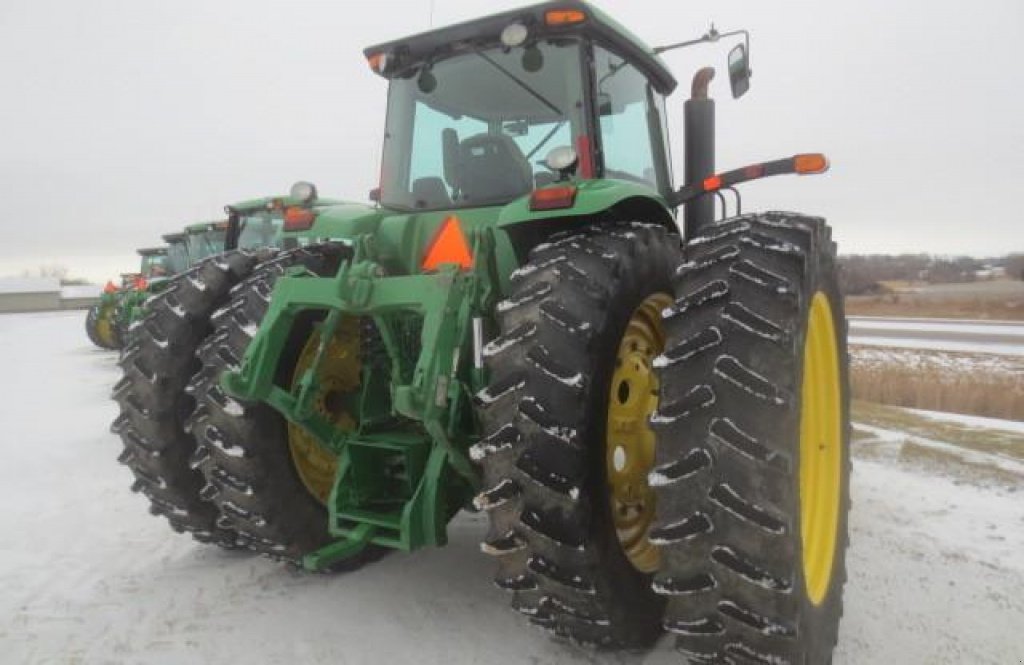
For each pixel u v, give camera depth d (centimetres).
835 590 244
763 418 182
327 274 311
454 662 248
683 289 209
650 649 251
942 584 320
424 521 255
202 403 285
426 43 326
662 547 193
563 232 247
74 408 874
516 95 315
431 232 304
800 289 196
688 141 382
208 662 253
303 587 312
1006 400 871
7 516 432
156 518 423
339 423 312
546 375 208
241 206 928
